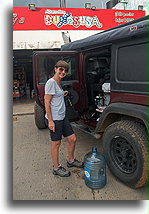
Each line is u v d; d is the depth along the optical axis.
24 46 7.88
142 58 2.04
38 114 4.50
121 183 2.40
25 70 11.30
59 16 8.28
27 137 4.25
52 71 3.58
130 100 2.23
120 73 2.35
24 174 2.68
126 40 2.20
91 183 2.29
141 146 1.97
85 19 8.58
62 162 2.99
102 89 3.33
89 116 3.83
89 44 2.87
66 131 2.57
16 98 9.89
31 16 8.05
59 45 8.10
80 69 3.68
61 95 2.36
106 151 2.47
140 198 2.12
